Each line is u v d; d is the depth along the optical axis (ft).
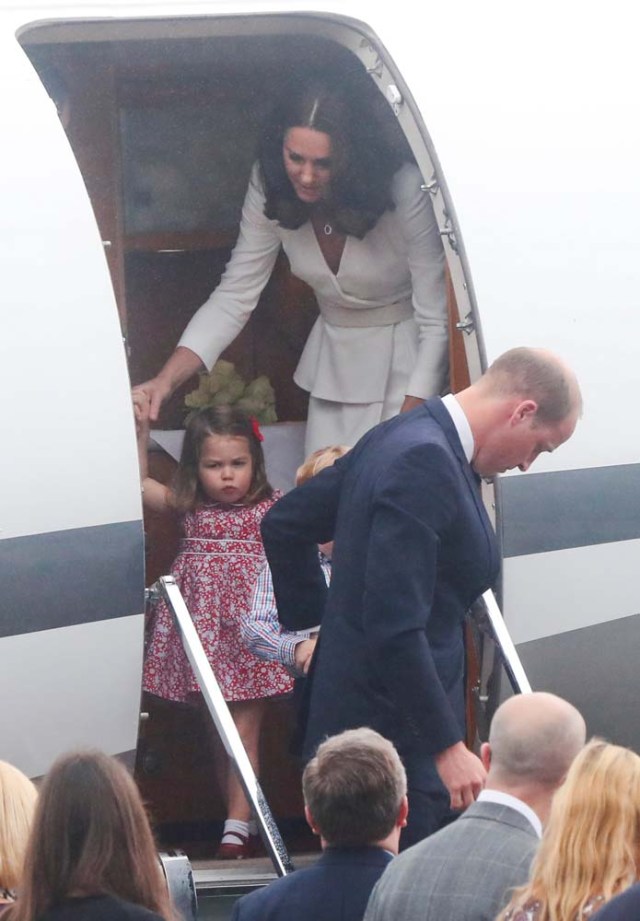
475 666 58.80
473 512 46.06
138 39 56.39
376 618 44.39
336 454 57.98
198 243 73.56
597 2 60.39
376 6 57.21
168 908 33.47
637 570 58.95
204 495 62.95
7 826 35.06
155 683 61.62
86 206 52.01
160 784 69.62
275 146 62.54
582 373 57.47
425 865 34.78
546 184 57.57
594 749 32.14
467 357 56.85
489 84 57.67
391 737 46.60
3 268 50.57
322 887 36.32
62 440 50.57
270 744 69.31
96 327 51.44
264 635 56.03
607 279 58.08
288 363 75.97
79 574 50.83
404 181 61.93
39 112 52.29
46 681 50.88
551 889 31.09
